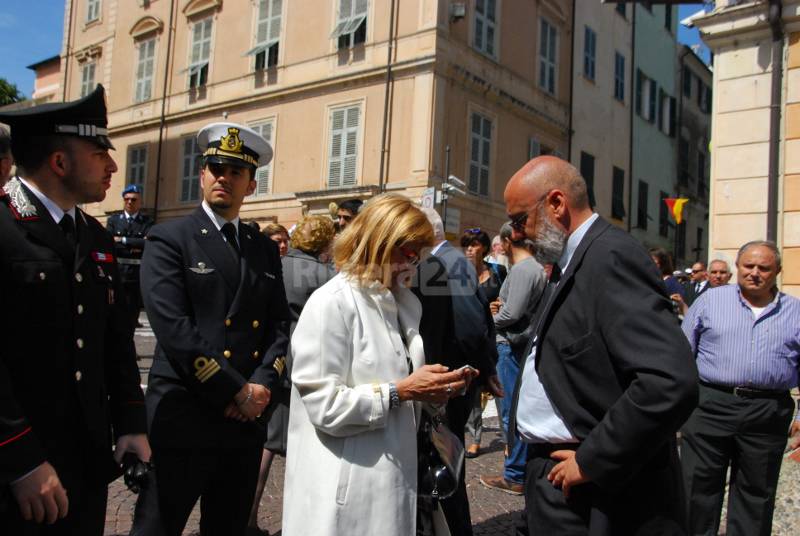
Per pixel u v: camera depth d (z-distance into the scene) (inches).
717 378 141.6
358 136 638.5
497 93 664.4
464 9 607.5
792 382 138.0
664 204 999.0
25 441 72.4
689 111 1085.1
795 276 272.8
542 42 746.8
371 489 83.0
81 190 85.9
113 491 173.5
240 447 107.6
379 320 90.8
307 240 155.2
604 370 78.9
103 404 87.7
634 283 77.2
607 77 865.5
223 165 113.2
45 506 73.2
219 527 111.7
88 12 956.0
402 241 90.4
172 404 103.9
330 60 666.2
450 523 119.0
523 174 91.1
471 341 122.6
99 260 89.8
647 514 79.2
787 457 178.7
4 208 79.5
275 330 118.0
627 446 72.6
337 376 85.6
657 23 992.2
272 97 708.7
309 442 86.4
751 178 286.0
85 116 86.0
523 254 187.0
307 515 83.4
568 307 82.3
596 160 836.0
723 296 146.3
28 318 78.9
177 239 107.9
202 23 791.1
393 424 87.0
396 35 619.5
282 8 711.7
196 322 107.1
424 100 596.1
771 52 282.5
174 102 813.2
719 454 142.2
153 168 828.0
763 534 137.4
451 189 501.0
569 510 82.8
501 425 212.7
